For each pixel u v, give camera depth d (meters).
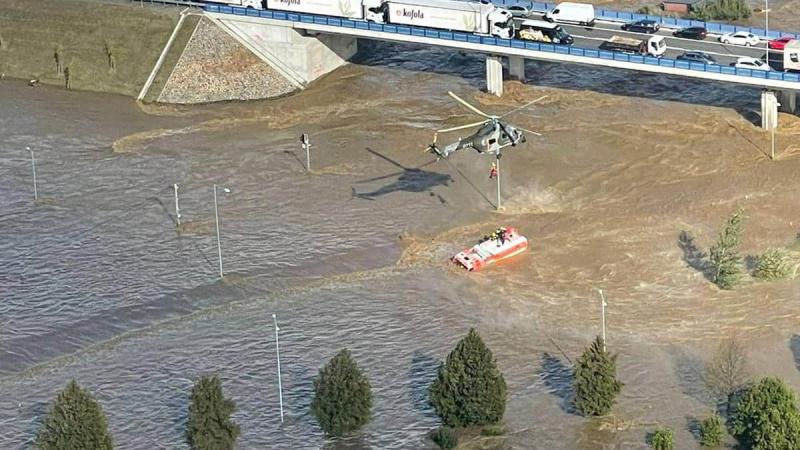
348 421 185.00
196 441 179.75
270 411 192.00
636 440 183.12
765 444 175.75
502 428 186.00
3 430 190.12
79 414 173.62
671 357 199.38
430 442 184.88
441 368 186.62
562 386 194.50
